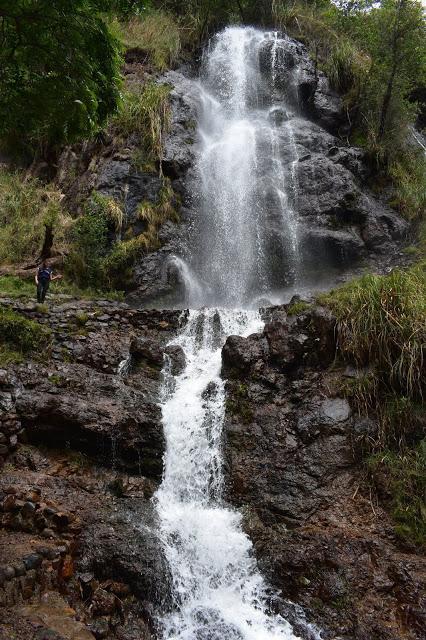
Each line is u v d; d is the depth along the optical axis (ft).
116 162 41.22
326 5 65.46
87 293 34.63
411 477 20.36
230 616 16.96
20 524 17.88
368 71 48.91
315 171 42.14
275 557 18.26
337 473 21.21
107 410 22.77
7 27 18.42
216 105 52.37
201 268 38.99
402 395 22.66
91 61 20.06
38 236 38.37
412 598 16.63
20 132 22.66
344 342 24.34
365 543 18.40
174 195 40.93
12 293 31.45
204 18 60.13
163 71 51.83
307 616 16.76
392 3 47.19
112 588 16.76
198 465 22.47
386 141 45.96
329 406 23.02
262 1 61.26
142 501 20.84
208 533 19.38
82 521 18.85
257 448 22.48
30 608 15.10
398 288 24.67
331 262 38.37
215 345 28.66
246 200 42.06
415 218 40.65
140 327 30.04
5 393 22.34
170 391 25.40
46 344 26.43
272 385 24.48
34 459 21.27
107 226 37.81
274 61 53.36
